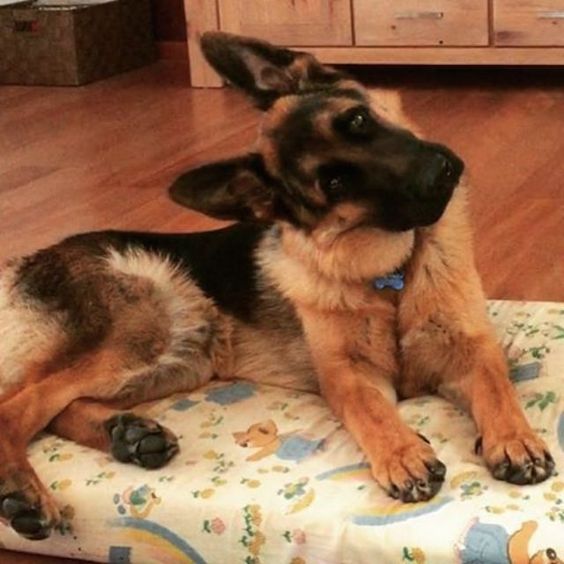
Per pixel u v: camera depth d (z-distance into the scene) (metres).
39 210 2.45
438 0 3.17
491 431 1.26
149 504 1.27
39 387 1.42
